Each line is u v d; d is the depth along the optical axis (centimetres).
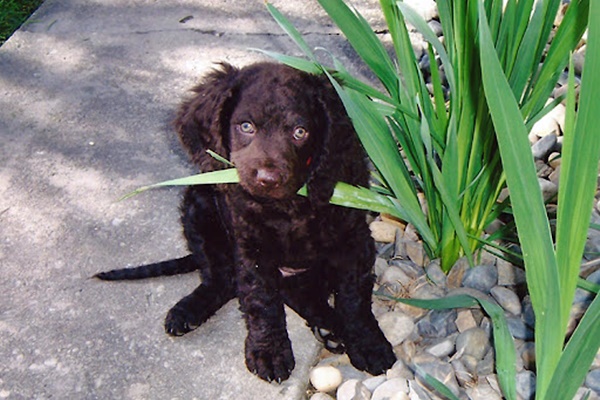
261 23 178
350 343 117
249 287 116
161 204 142
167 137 154
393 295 125
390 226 133
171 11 183
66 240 138
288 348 118
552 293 88
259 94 106
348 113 105
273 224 113
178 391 117
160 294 129
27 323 126
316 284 123
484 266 125
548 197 133
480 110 112
